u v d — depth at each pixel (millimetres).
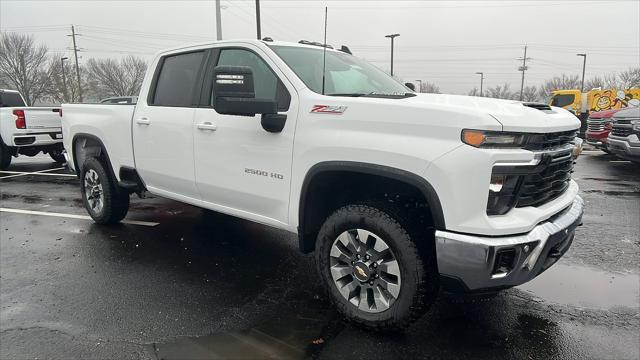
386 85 4078
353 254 3051
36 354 2820
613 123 10281
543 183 2820
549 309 3408
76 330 3102
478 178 2500
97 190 5480
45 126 10320
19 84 52344
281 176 3346
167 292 3691
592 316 3307
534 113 2781
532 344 2930
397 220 2816
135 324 3178
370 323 2973
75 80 58094
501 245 2512
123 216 5520
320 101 3119
